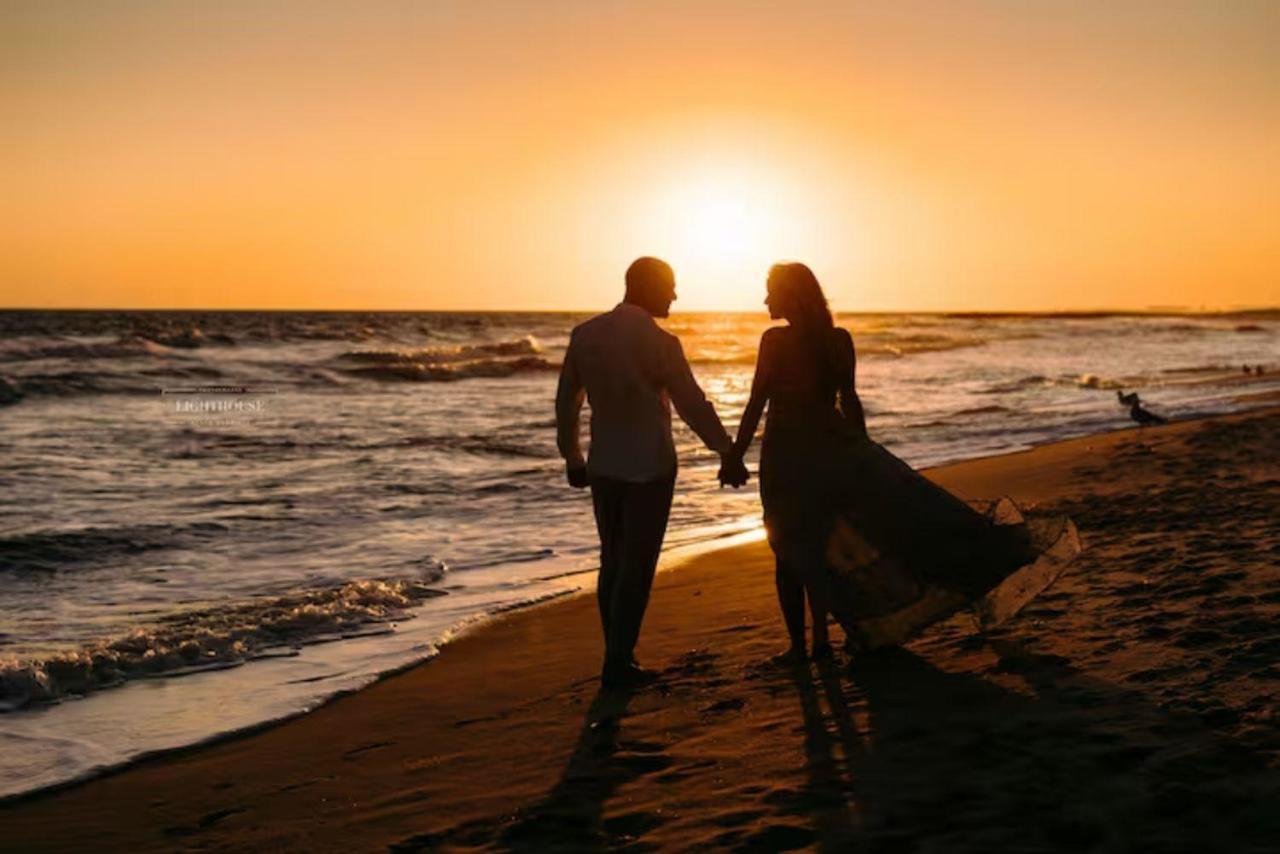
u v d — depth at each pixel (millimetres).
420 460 16406
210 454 17094
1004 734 3773
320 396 30297
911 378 37531
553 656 5918
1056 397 28203
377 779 4094
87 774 4328
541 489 13242
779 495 4855
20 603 7543
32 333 57062
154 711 5141
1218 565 6016
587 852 3223
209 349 49062
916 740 3834
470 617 6953
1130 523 7848
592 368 4992
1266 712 3654
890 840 3078
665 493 5039
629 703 4734
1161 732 3615
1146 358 53594
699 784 3680
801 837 3156
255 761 4430
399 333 71062
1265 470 10312
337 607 7055
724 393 34656
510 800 3721
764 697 4559
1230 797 3070
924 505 4738
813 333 4746
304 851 3428
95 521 10938
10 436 19328
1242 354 58125
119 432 20250
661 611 6730
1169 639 4652
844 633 5234
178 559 9109
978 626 4727
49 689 5410
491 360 43344
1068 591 5746
